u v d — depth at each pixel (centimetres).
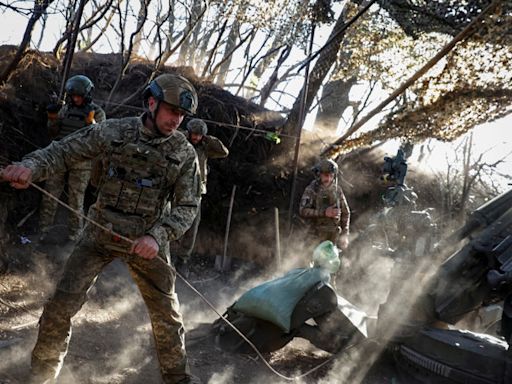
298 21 1239
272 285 589
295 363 584
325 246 609
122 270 831
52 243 854
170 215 393
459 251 584
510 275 521
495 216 590
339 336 586
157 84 381
